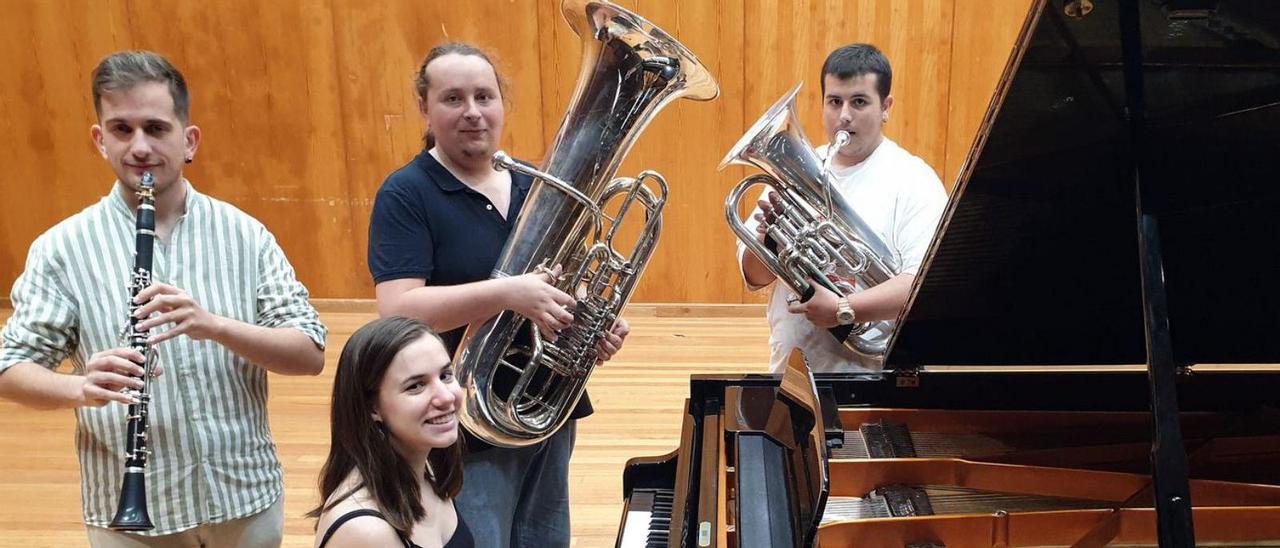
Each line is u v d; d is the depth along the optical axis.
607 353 1.95
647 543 1.75
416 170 1.88
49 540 2.91
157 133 1.58
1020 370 2.18
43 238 1.61
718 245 5.28
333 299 5.50
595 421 3.75
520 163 1.84
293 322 1.73
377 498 1.36
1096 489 1.87
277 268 1.76
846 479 1.90
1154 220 1.43
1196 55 1.18
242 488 1.70
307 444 3.55
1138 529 1.69
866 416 2.16
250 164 5.30
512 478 1.94
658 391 4.09
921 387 2.19
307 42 5.11
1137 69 1.21
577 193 1.84
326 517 1.36
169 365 1.61
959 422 2.17
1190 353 2.06
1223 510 1.69
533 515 2.08
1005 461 1.99
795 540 1.40
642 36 1.84
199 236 1.67
